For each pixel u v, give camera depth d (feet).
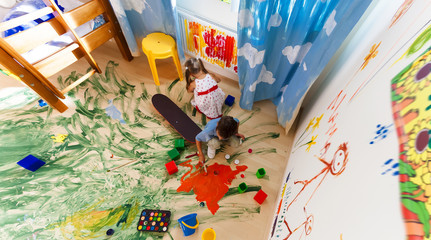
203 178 5.40
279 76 5.73
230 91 6.99
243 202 5.09
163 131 6.14
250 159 5.72
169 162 5.40
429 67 1.56
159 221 4.74
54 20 4.93
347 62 4.02
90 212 4.92
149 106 6.60
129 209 4.98
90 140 5.90
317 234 2.35
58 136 5.91
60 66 5.69
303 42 4.55
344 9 3.29
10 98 6.48
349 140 2.49
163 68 7.50
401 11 2.67
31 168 5.30
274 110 6.64
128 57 7.49
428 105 1.45
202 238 4.42
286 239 3.30
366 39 3.53
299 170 4.09
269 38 4.81
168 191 5.23
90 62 6.56
